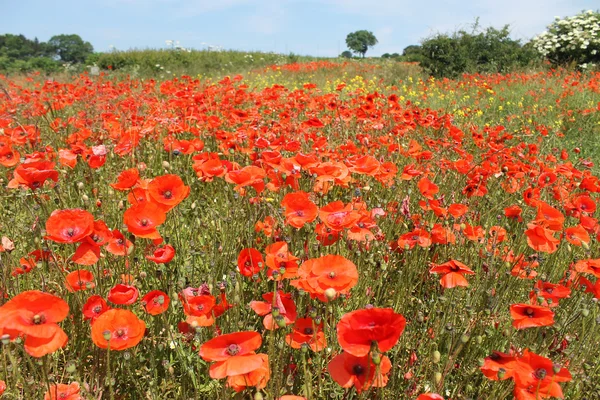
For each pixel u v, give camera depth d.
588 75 15.83
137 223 2.27
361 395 2.04
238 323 2.42
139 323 1.86
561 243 3.40
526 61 19.14
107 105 7.98
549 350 2.65
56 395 1.93
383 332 1.60
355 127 6.71
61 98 8.01
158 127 5.83
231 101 7.55
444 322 2.63
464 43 18.62
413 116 6.94
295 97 8.03
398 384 2.46
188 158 5.26
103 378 2.39
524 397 1.79
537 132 8.12
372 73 19.31
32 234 3.24
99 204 3.48
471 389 2.32
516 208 3.58
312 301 2.73
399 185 4.19
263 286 2.82
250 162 4.46
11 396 2.10
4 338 1.70
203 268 3.29
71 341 2.48
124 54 24.47
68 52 111.38
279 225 2.99
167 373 2.42
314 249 2.87
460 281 2.20
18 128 5.00
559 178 4.94
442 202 3.84
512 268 2.95
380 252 3.23
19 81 17.00
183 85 9.25
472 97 12.27
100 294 2.46
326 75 18.53
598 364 2.51
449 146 5.71
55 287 2.78
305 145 5.02
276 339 2.35
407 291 2.98
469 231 3.17
